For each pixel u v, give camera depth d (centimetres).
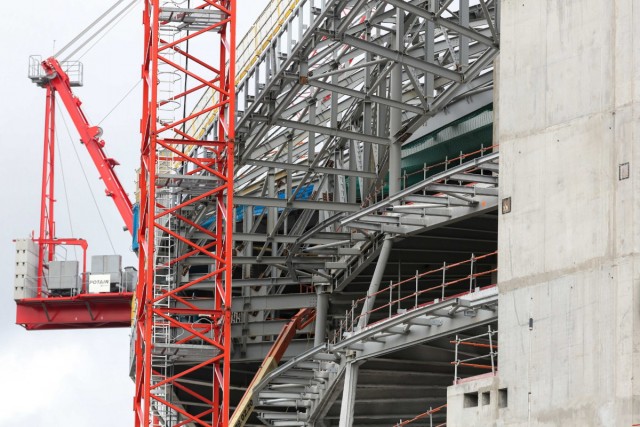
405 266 7212
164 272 7581
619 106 4194
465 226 6456
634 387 4028
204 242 7744
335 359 6538
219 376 6256
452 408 4791
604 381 4131
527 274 4459
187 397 8738
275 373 6969
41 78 10606
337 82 6850
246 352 8244
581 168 4303
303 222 7706
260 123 6675
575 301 4269
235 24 6450
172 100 6456
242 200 7012
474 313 5569
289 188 7188
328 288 7544
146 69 6581
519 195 4525
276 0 6384
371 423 6831
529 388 4409
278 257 7512
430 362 6322
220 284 6341
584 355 4212
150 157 6231
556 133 4409
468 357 6184
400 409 6769
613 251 4156
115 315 10275
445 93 6412
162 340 7038
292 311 9219
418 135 7725
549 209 4403
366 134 6688
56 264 10356
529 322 4434
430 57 6225
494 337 5969
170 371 8344
